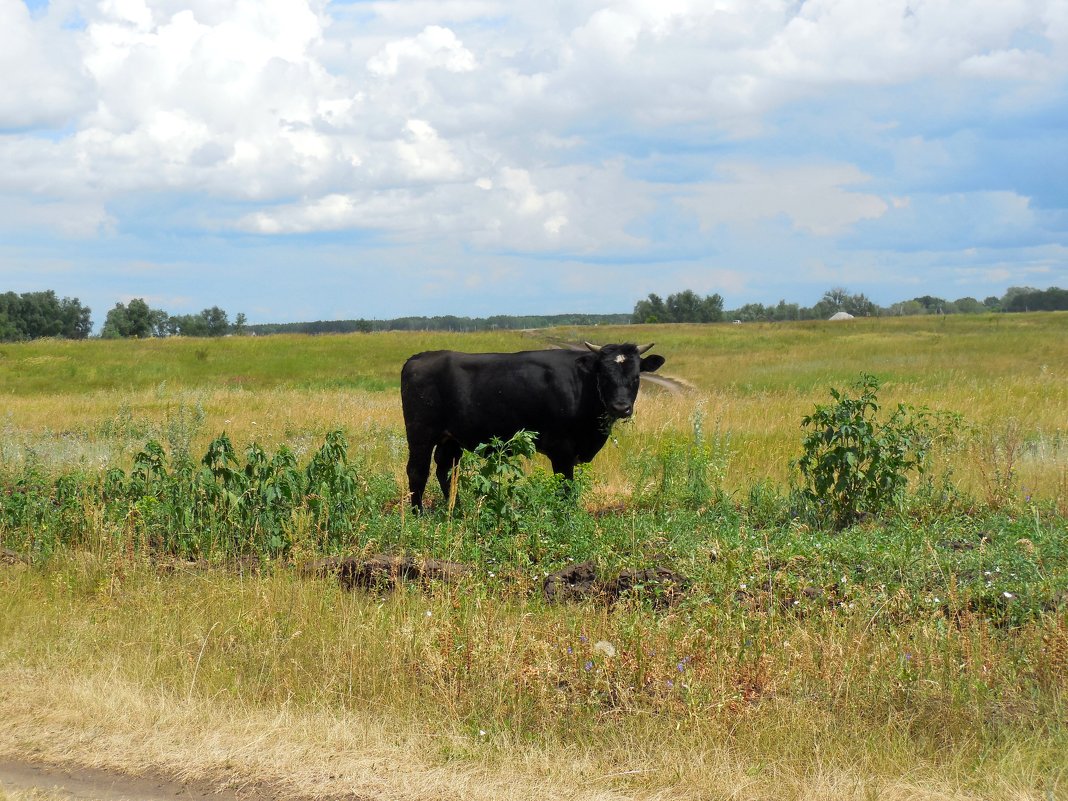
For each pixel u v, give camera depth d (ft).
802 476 42.47
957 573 25.64
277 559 28.68
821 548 27.50
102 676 21.16
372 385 123.44
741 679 19.72
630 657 20.36
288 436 61.46
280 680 21.03
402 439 54.44
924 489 35.68
